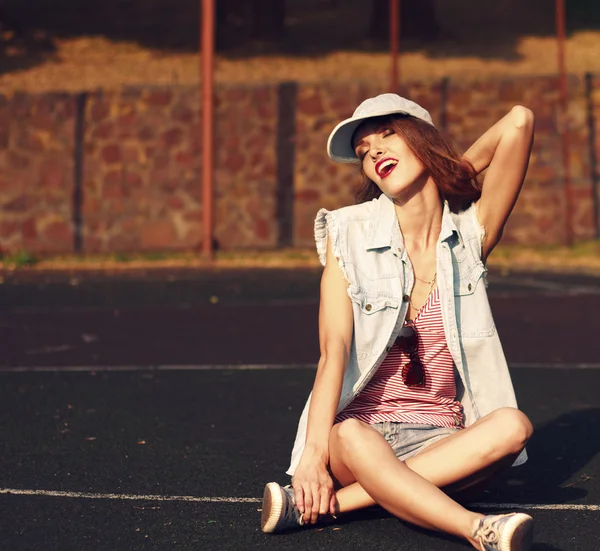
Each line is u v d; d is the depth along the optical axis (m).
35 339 8.72
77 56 21.05
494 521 3.05
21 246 17.86
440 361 3.70
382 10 22.77
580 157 18.52
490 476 3.49
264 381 6.79
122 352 8.02
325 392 3.51
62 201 17.97
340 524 3.65
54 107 18.06
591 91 18.77
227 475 4.48
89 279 13.62
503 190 3.75
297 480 3.40
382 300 3.62
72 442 5.11
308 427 3.48
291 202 18.22
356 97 18.44
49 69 19.89
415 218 3.73
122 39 22.55
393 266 3.66
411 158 3.66
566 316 9.80
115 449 4.96
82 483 4.34
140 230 17.98
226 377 6.95
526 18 24.53
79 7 25.58
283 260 15.73
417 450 3.57
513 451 3.40
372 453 3.31
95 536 3.61
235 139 18.27
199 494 4.16
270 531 3.57
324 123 18.36
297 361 7.57
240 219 18.14
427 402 3.71
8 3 25.64
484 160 3.80
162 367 7.34
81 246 17.94
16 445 5.04
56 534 3.64
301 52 21.53
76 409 5.91
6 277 13.94
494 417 3.42
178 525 3.73
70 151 18.03
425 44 22.16
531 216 18.27
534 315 9.90
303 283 12.95
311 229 18.17
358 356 3.64
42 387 6.60
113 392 6.42
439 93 18.81
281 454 4.86
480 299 3.73
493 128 3.77
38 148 18.02
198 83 18.45
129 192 18.05
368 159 3.71
